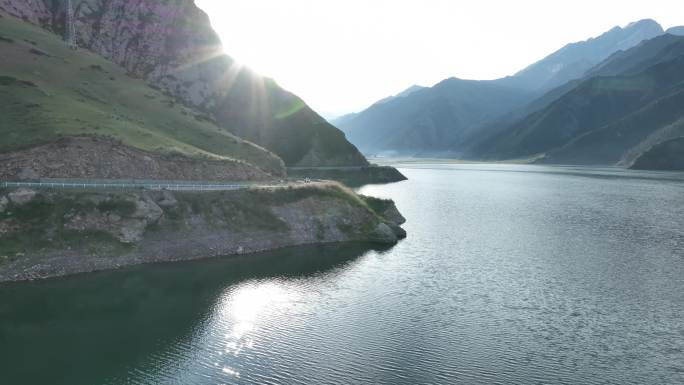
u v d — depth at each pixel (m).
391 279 58.12
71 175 67.44
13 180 62.94
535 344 40.28
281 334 42.00
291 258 67.62
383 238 79.75
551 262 66.19
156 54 169.75
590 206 122.94
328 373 35.31
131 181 71.56
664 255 69.69
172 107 121.56
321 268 62.69
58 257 56.50
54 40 128.75
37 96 84.56
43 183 62.75
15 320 43.62
